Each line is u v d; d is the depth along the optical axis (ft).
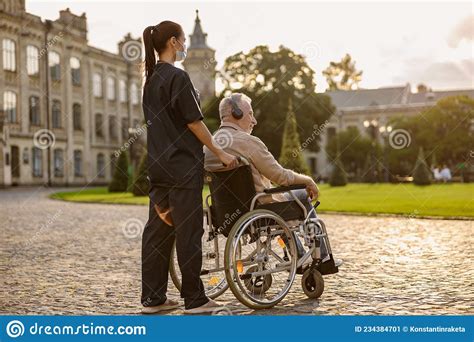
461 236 39.81
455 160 255.09
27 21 198.49
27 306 19.81
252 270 20.66
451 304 18.94
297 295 21.16
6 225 55.21
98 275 26.37
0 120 184.03
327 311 18.42
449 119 252.42
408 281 23.20
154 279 18.92
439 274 24.77
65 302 20.49
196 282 18.29
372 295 20.61
